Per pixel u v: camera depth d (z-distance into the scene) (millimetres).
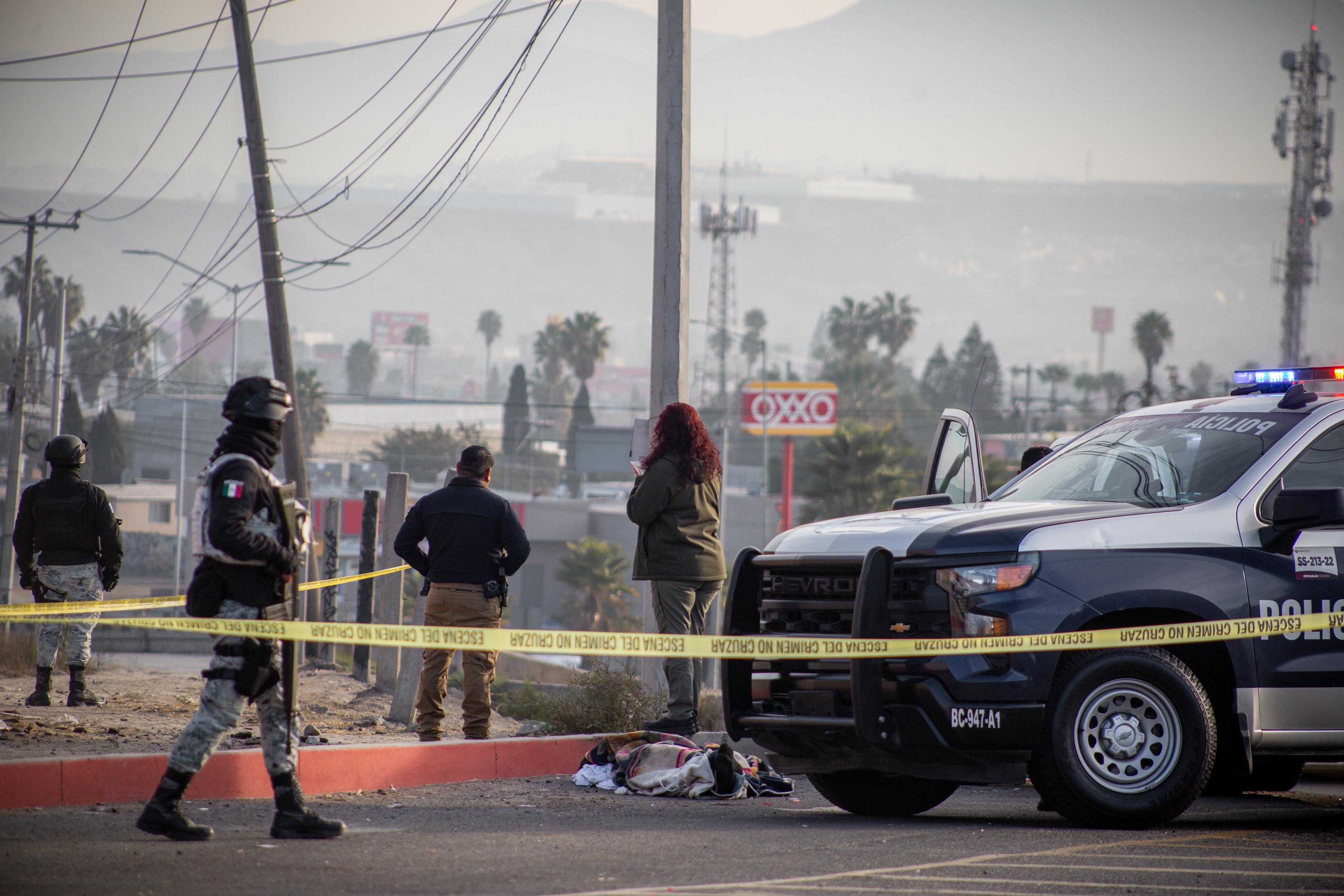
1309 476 24781
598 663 37594
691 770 27578
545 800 26641
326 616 55438
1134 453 27031
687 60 42656
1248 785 31625
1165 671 22719
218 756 24734
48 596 37375
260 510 19812
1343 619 23828
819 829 22875
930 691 22547
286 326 71750
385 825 22500
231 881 17266
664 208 42281
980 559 22922
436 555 33219
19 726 30578
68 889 16594
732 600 25375
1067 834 22312
